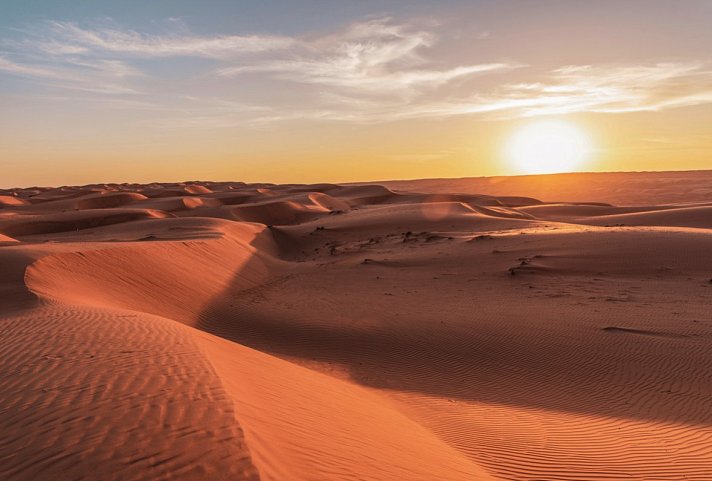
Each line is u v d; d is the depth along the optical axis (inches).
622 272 1122.7
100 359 343.0
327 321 800.9
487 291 1002.7
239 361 402.0
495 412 462.6
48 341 398.6
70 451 211.9
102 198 3772.1
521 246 1396.4
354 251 1750.7
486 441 376.8
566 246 1331.2
